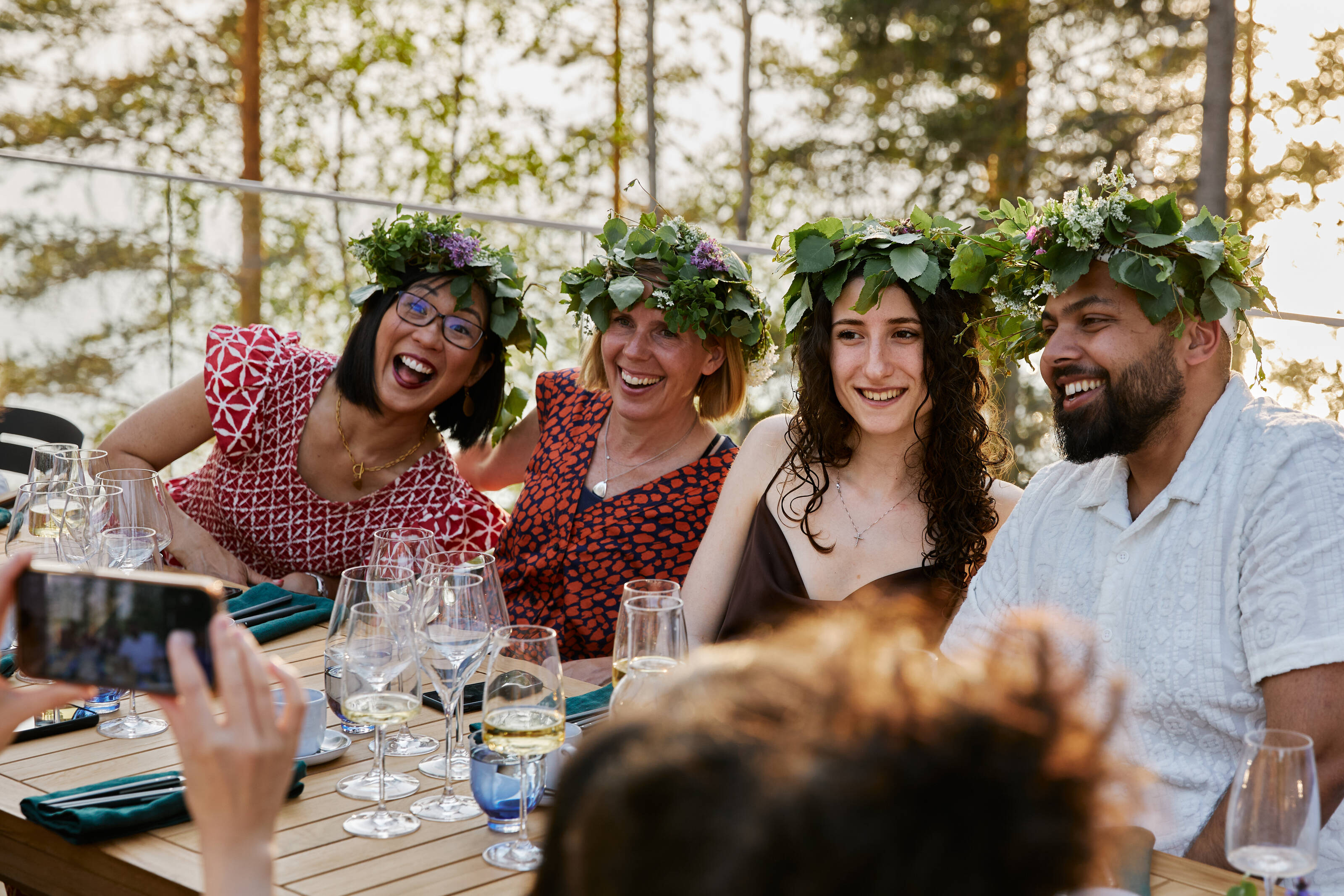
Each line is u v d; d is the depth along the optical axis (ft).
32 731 6.30
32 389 19.45
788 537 9.12
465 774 6.11
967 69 53.57
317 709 6.13
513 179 52.47
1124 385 6.82
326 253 19.38
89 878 5.17
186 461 17.65
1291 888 4.29
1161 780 6.44
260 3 45.96
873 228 8.86
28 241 19.36
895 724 2.03
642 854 2.03
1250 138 49.01
